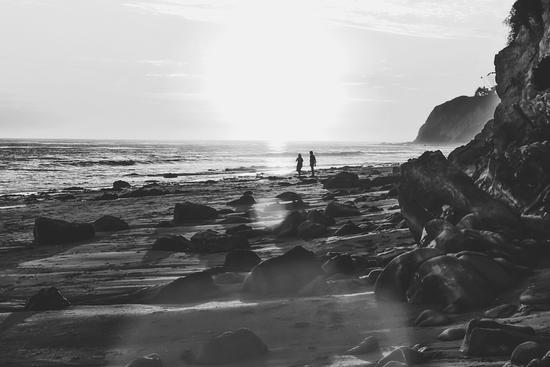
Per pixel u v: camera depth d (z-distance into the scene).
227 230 18.41
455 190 11.65
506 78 13.01
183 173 63.16
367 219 19.17
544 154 10.77
